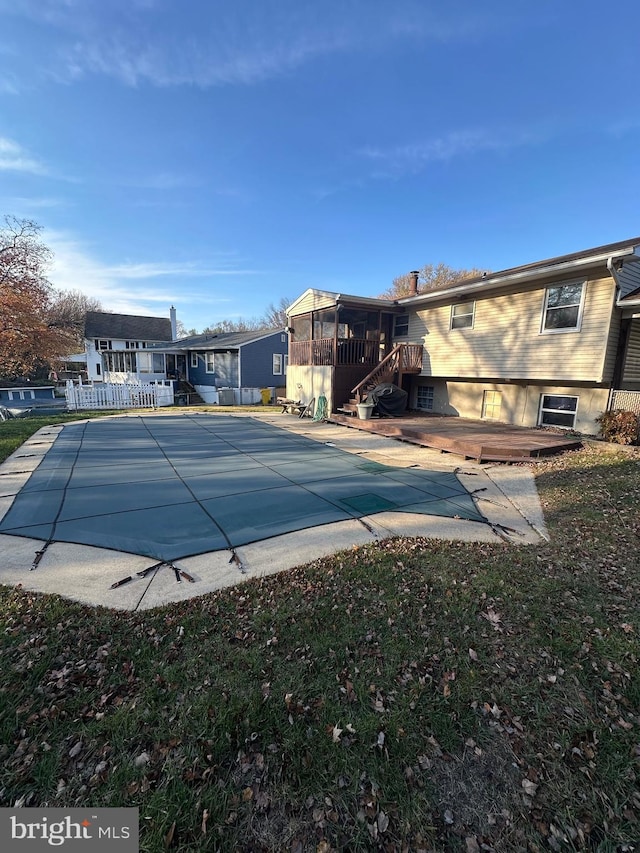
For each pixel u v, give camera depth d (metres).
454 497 5.59
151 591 3.14
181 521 4.64
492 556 3.76
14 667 2.28
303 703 2.08
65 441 9.45
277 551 3.88
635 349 9.37
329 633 2.63
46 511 4.93
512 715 2.02
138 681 2.20
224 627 2.69
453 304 11.97
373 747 1.84
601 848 1.46
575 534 4.28
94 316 34.38
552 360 9.41
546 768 1.76
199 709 2.02
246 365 24.86
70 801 1.59
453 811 1.58
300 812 1.57
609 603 2.97
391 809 1.59
